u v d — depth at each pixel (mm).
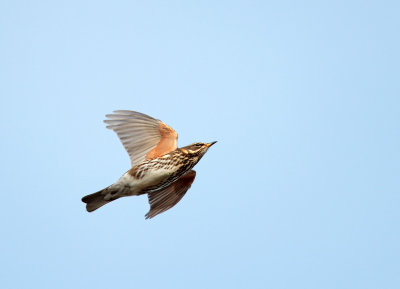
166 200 16453
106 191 14898
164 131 15391
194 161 15648
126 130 15281
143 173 14688
